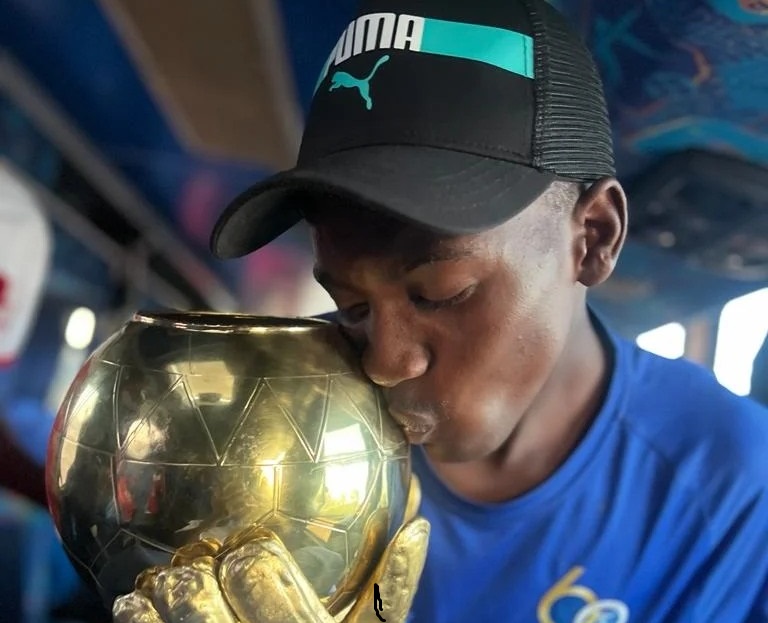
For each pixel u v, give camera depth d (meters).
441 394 0.61
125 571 0.58
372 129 0.61
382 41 0.62
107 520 0.56
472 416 0.61
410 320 0.59
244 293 5.00
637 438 0.85
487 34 0.62
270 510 0.55
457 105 0.60
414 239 0.56
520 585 0.82
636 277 2.15
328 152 0.62
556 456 0.84
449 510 0.85
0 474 1.14
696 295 2.30
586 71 0.67
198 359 0.57
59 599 2.09
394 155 0.59
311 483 0.56
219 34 1.41
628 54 1.02
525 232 0.60
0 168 2.10
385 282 0.58
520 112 0.62
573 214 0.66
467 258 0.57
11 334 2.18
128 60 1.63
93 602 2.08
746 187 1.30
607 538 0.82
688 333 2.72
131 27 1.45
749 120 1.12
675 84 1.06
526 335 0.61
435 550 0.84
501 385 0.62
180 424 0.55
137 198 2.80
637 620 0.83
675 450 0.84
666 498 0.83
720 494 0.83
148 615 0.56
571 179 0.64
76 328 2.98
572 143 0.64
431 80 0.60
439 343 0.60
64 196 2.52
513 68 0.62
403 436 0.63
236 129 1.95
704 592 0.83
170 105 1.86
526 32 0.63
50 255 2.61
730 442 0.85
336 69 0.64
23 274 2.16
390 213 0.55
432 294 0.58
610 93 1.13
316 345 0.61
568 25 0.69
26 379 2.65
